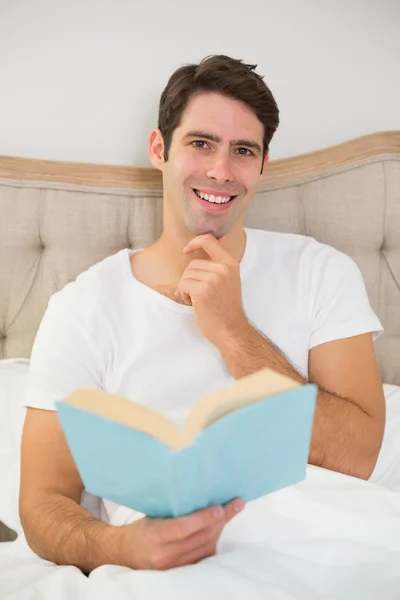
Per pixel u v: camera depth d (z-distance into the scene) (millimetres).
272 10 1432
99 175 1385
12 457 1112
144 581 658
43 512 845
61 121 1437
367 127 1485
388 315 1390
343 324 1018
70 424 563
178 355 1001
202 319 942
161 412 982
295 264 1084
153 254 1079
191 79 983
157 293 1023
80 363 996
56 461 910
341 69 1464
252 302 1048
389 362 1395
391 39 1453
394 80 1475
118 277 1058
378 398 998
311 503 785
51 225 1355
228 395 564
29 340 1379
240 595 639
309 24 1440
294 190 1396
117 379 1000
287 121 1483
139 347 1002
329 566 711
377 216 1358
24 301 1366
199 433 521
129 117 1452
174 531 612
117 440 541
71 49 1410
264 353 932
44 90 1420
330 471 867
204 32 1435
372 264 1381
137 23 1415
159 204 1395
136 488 593
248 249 1086
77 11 1397
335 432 917
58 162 1380
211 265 945
